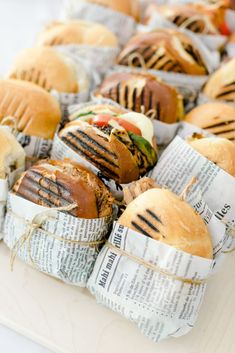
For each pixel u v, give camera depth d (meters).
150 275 0.44
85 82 0.66
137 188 0.50
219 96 0.69
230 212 0.51
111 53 0.72
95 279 0.47
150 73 0.69
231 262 0.56
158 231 0.44
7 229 0.50
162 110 0.61
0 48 0.92
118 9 0.80
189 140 0.57
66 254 0.47
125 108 0.61
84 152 0.53
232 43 0.84
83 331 0.46
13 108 0.56
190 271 0.44
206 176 0.52
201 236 0.45
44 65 0.64
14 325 0.46
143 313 0.45
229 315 0.50
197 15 0.80
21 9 1.05
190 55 0.70
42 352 0.45
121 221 0.46
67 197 0.46
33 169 0.48
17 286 0.48
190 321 0.45
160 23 0.80
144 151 0.54
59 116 0.59
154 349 0.46
